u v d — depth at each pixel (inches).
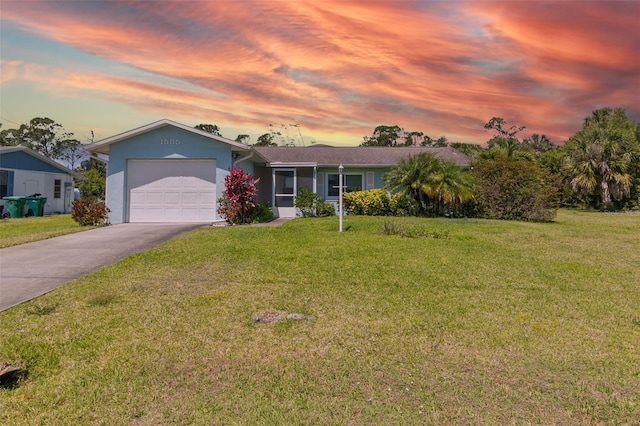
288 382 126.3
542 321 182.2
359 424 104.7
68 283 238.7
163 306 197.6
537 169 722.2
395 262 299.3
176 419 106.3
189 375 130.5
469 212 725.9
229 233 443.2
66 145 1760.6
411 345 154.6
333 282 243.0
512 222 642.2
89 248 349.7
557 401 115.9
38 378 128.2
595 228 580.4
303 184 754.2
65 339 157.9
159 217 581.0
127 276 254.4
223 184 574.9
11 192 830.5
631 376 131.1
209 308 194.9
